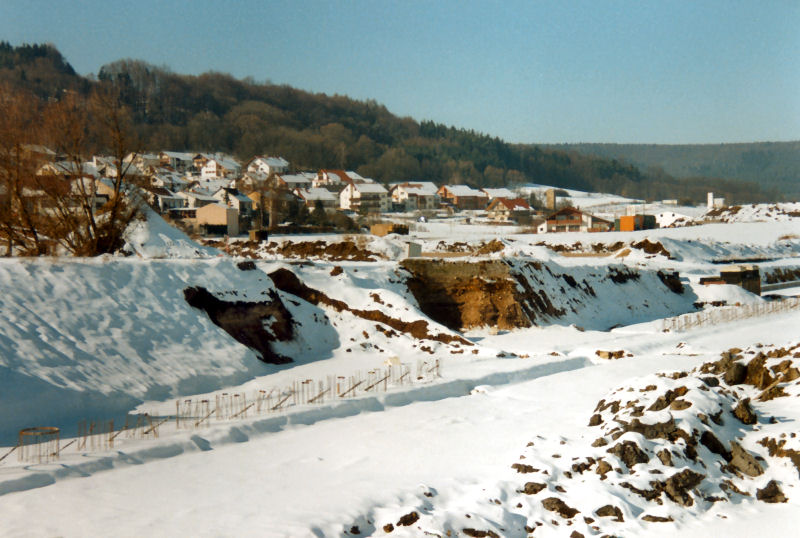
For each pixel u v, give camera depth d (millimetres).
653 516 21453
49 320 32594
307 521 19531
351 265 54062
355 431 29250
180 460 25156
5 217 45281
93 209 51375
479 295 54531
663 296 70250
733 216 151625
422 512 20938
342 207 176875
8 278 33781
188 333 37344
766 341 49125
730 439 25578
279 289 47719
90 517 19656
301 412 30688
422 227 138875
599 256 90000
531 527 21031
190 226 97875
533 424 29703
